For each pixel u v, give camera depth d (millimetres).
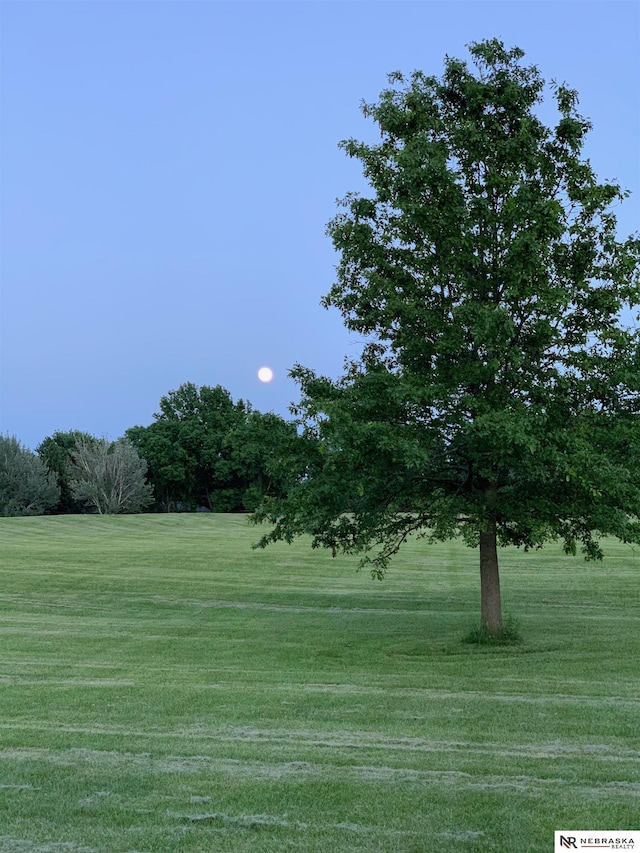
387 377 16359
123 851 6184
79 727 10703
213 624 23156
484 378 16219
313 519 17781
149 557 39062
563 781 8023
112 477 81000
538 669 15633
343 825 6734
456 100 18141
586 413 17078
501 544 19531
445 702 12414
